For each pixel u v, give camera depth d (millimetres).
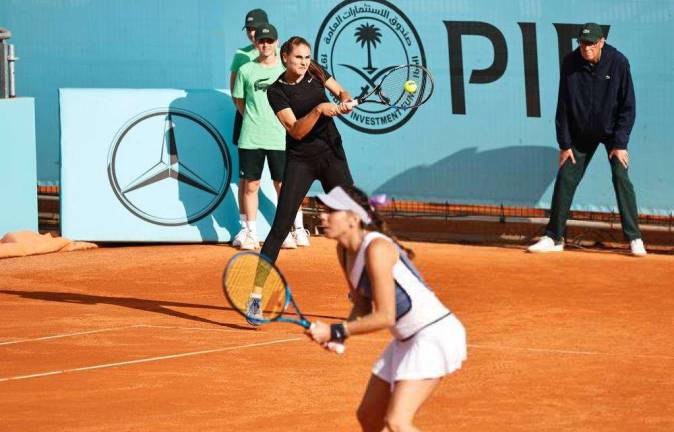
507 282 19891
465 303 18203
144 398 12961
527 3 23266
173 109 23828
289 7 24609
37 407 12617
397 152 24266
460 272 20797
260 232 23516
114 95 23812
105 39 25734
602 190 22953
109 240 23750
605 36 22703
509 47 23469
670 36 22328
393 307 9234
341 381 13641
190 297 19000
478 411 12320
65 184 23719
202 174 23828
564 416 12133
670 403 12617
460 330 9477
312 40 24547
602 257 22203
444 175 24078
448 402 12664
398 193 24375
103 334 16297
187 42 25453
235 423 11977
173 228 23750
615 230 23953
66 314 17719
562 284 19703
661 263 21531
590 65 21344
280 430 11719
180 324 16984
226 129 23891
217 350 15258
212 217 23828
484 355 14812
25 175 24172
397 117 24172
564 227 22859
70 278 20641
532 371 14000
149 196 23766
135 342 15812
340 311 17719
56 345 15656
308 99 17094
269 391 13219
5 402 12828
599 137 21984
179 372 14109
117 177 23750
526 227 25266
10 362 14703
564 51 23172
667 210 22656
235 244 23328
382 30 24109
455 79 23812
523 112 23531
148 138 23797
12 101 23797
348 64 24375
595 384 13414
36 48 26031
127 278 20594
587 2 22844
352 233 9430
